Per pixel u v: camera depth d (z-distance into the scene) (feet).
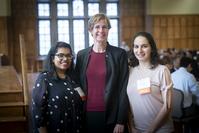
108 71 9.07
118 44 48.29
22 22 45.44
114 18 48.03
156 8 47.14
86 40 47.75
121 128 8.96
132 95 8.85
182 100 12.78
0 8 43.42
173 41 48.11
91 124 9.12
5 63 34.86
